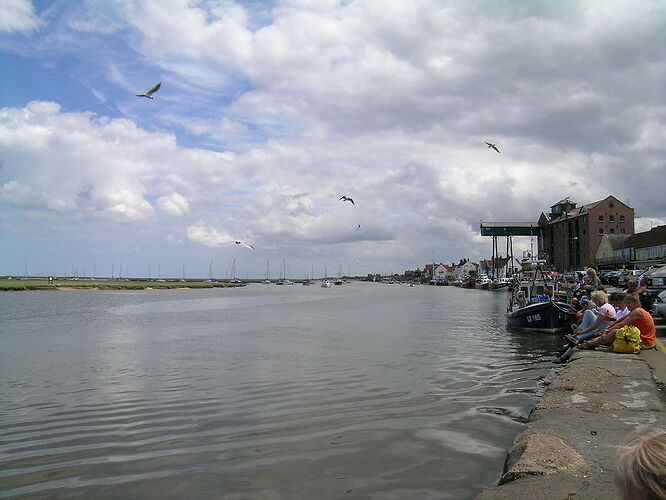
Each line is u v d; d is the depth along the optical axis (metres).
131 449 8.78
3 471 7.85
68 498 6.88
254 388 13.62
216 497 6.77
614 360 11.95
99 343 25.11
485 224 116.12
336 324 35.28
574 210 112.00
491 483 7.03
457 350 20.88
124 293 109.94
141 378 15.53
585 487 5.15
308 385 13.84
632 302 13.75
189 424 10.26
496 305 60.12
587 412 7.96
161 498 6.80
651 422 7.36
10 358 20.14
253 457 8.20
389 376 15.00
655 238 73.31
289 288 174.12
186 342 25.20
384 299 80.38
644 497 2.11
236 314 47.22
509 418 10.30
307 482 7.16
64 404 12.27
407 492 6.77
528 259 31.72
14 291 108.38
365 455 8.17
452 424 9.86
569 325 27.48
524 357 18.73
